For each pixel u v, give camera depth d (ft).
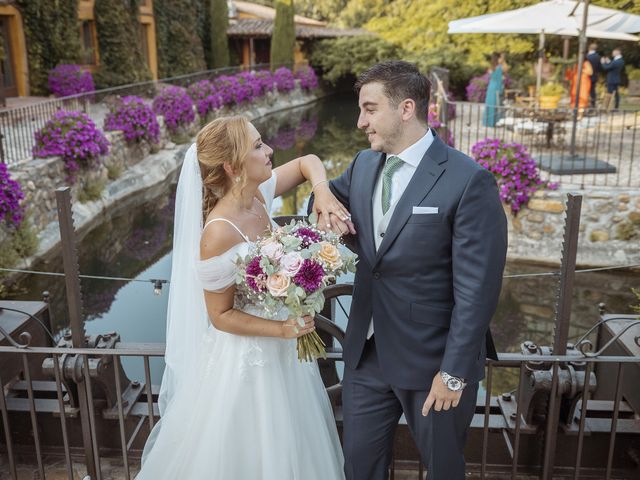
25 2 51.34
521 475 8.20
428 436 6.07
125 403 8.43
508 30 33.99
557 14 31.27
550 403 7.46
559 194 22.70
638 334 8.61
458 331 5.46
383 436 6.41
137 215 31.68
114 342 8.18
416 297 5.88
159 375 14.60
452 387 5.50
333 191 6.72
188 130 48.26
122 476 8.18
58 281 22.16
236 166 6.04
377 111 5.68
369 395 6.34
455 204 5.55
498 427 8.09
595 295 20.39
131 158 38.29
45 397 8.95
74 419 8.43
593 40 56.24
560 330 7.39
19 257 23.32
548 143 30.76
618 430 7.95
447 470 6.14
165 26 75.31
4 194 21.66
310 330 6.04
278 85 75.56
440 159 5.71
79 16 57.67
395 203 5.90
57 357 7.38
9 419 8.45
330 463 6.95
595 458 8.15
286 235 5.91
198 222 6.43
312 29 94.89
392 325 6.00
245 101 64.49
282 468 6.42
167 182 38.96
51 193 27.96
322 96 92.48
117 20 61.00
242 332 6.21
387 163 5.98
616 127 37.24
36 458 8.52
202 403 6.64
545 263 23.21
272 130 56.75
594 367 9.57
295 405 6.76
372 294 6.13
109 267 23.62
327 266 5.67
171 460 6.87
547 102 32.32
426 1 70.18
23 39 51.78
